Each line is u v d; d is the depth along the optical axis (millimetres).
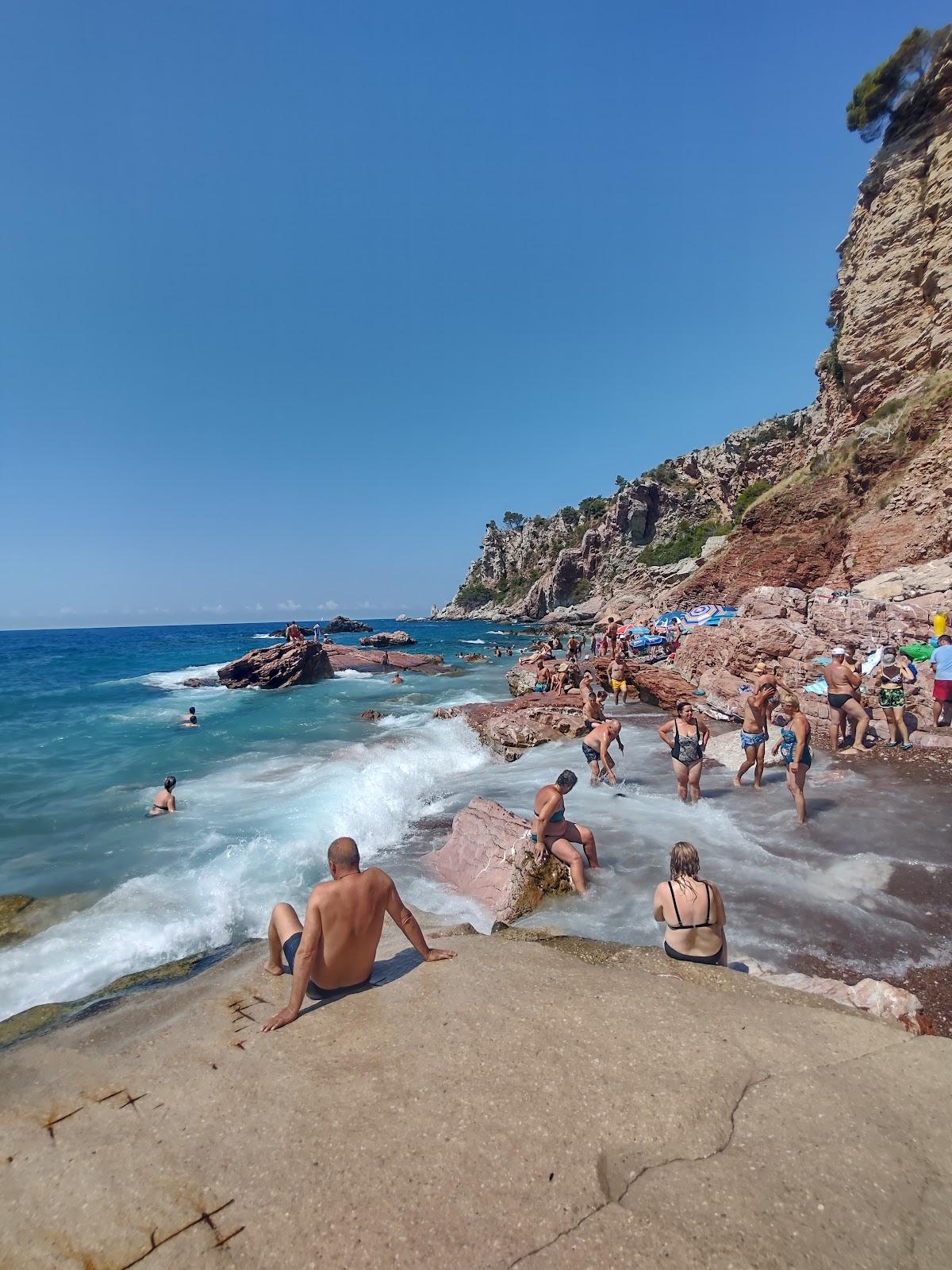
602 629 40812
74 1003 4574
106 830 9250
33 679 31781
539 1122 2469
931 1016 4211
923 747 9859
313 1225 2076
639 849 7301
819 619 13555
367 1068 2889
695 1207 2076
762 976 4496
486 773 12086
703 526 83375
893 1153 2312
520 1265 1895
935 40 26188
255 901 6883
